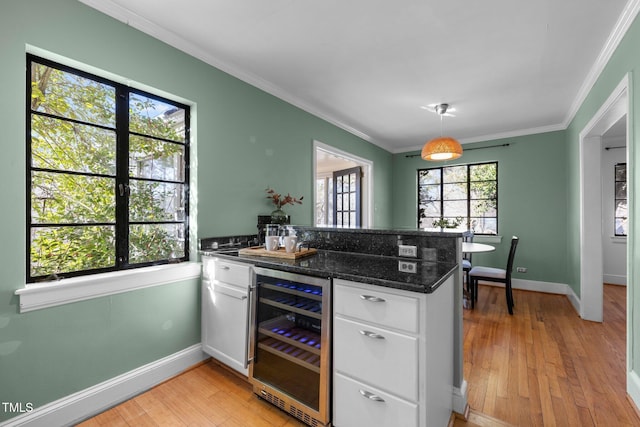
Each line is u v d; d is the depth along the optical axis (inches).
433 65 101.0
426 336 47.6
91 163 71.1
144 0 69.5
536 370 84.9
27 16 58.8
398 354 49.9
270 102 117.9
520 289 179.9
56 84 65.8
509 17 75.6
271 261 71.8
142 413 67.4
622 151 186.1
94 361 68.1
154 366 78.5
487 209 196.1
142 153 81.0
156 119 84.2
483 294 168.2
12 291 56.9
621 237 186.1
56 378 62.5
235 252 86.8
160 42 81.4
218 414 67.1
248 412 67.7
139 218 80.0
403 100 132.3
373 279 52.2
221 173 97.9
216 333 84.4
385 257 77.2
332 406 58.6
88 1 67.1
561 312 135.9
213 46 89.5
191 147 91.4
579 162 132.8
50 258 64.7
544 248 173.6
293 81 113.5
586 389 75.4
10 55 56.8
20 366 58.0
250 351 72.1
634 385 68.6
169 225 86.8
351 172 217.8
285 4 71.1
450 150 119.8
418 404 48.1
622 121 160.4
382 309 51.7
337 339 57.5
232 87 102.0
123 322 73.1
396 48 90.5
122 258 75.9
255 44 88.5
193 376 82.7
